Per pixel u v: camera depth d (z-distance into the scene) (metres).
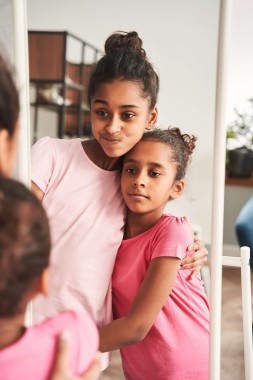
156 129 0.82
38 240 0.42
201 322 0.86
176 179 0.83
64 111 0.91
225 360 1.40
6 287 0.41
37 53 0.89
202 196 0.83
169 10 0.80
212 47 0.79
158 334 0.85
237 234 1.72
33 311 0.86
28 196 0.43
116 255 0.86
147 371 0.88
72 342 0.49
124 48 0.79
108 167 0.85
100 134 0.81
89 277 0.85
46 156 0.86
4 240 0.40
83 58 0.86
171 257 0.78
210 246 0.80
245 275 0.90
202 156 0.82
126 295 0.86
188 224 0.83
